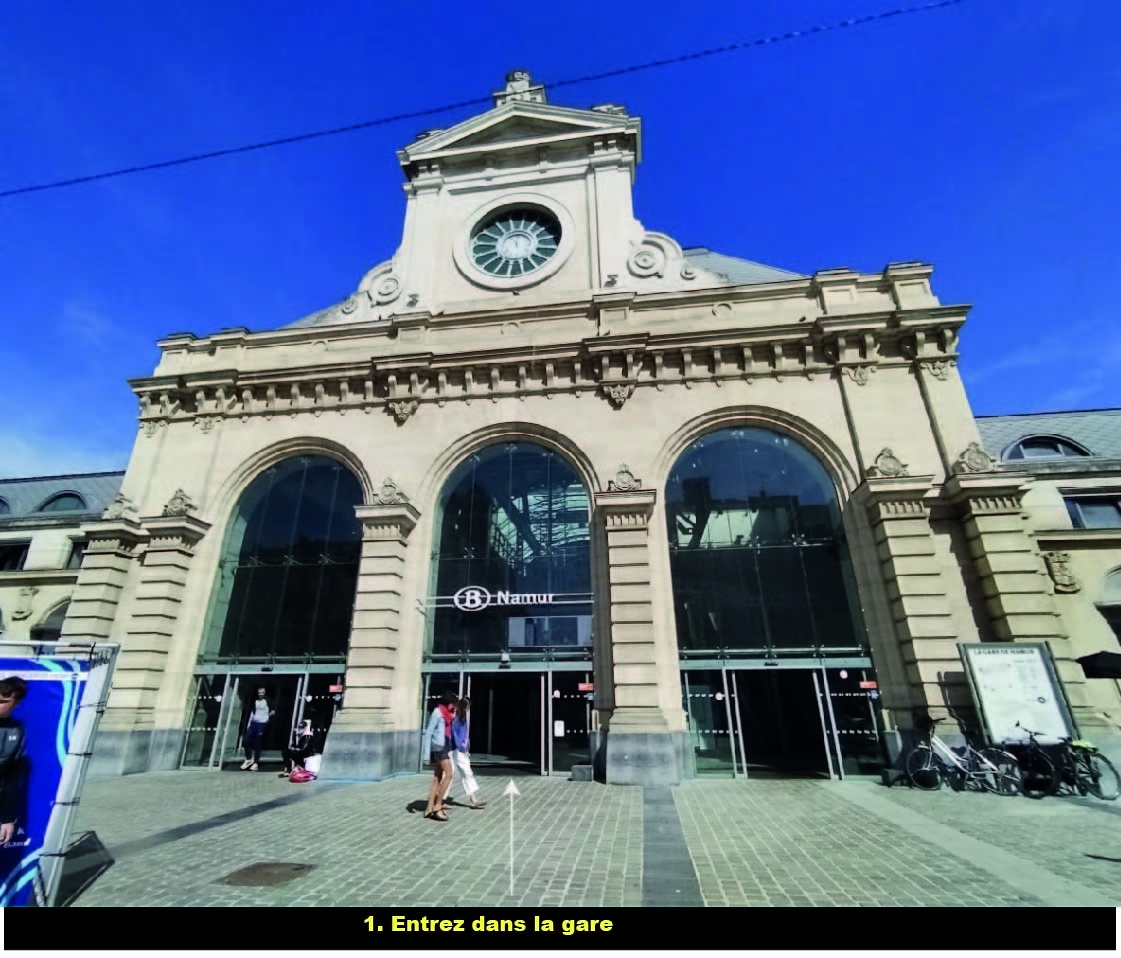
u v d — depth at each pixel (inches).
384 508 631.8
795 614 577.9
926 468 596.1
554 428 664.4
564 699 580.7
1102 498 654.5
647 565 573.3
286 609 658.2
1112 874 248.8
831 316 649.0
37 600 825.5
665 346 674.8
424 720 597.0
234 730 630.5
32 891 201.3
